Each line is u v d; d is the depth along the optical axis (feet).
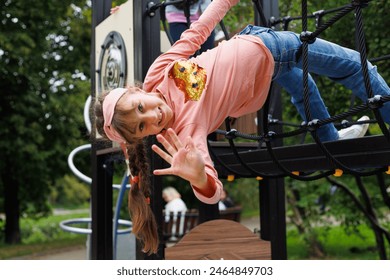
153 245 7.13
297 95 8.02
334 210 20.57
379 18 12.09
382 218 20.45
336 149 6.79
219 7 7.54
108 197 10.90
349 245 25.38
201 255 9.70
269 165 8.07
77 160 32.37
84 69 32.30
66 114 30.78
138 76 8.89
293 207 23.91
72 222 13.88
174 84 6.96
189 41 7.32
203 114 6.69
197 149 5.83
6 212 32.45
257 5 7.61
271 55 7.07
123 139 6.81
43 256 27.04
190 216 23.52
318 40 7.24
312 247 24.06
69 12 30.78
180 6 10.10
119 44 9.53
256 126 10.70
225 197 28.89
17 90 29.60
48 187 33.24
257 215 45.11
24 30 29.04
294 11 14.16
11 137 29.09
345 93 13.51
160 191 8.73
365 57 5.60
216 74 6.93
